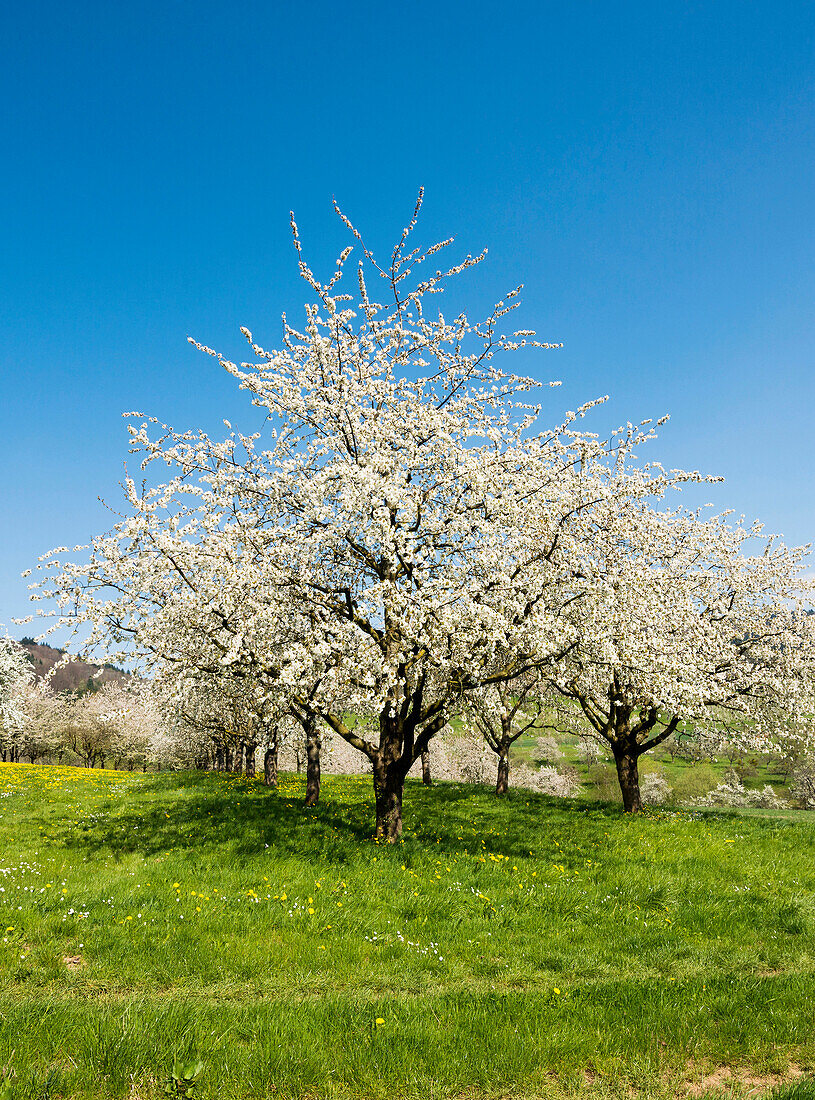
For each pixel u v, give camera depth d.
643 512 20.17
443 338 16.30
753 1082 5.85
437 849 14.12
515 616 14.32
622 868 13.17
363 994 7.65
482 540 13.97
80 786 24.47
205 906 10.27
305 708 15.11
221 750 40.81
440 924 10.12
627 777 20.84
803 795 46.53
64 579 14.62
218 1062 5.63
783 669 21.03
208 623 14.46
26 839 15.27
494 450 15.61
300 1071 5.64
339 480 14.62
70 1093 5.16
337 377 15.94
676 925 10.57
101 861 13.54
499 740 25.05
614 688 19.53
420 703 14.98
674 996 7.35
